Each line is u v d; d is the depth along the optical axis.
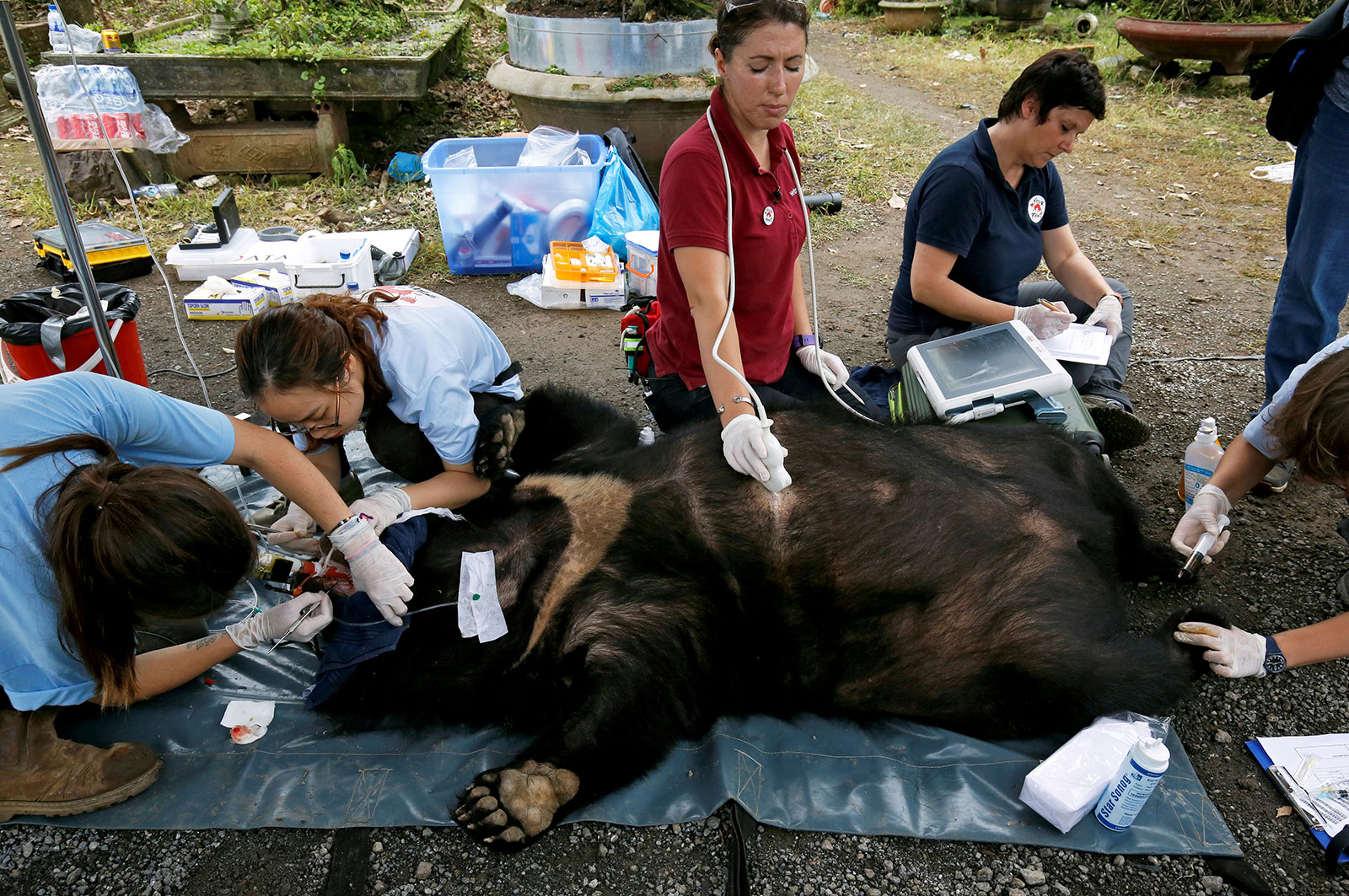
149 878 2.33
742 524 2.68
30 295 4.00
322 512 2.68
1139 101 9.86
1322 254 3.77
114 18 9.83
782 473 2.54
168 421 2.51
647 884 2.31
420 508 2.90
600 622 2.66
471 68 9.92
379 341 2.84
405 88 7.09
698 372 3.31
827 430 2.86
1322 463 2.38
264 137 7.27
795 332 3.66
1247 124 9.08
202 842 2.41
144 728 2.71
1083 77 3.39
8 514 2.18
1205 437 3.53
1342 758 2.53
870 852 2.35
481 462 3.00
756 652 2.68
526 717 2.72
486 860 2.37
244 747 2.65
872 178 7.65
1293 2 9.77
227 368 4.84
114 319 3.86
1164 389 4.63
